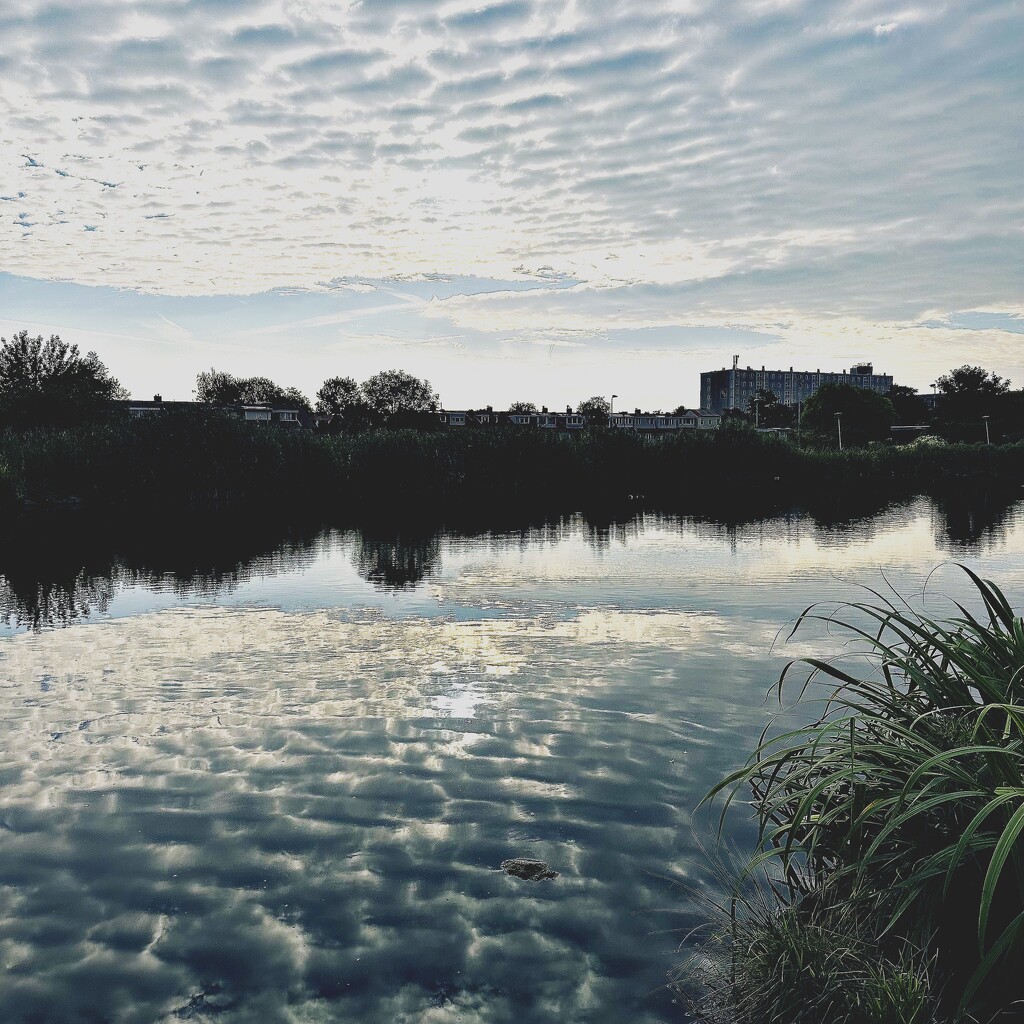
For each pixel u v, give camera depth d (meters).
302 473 34.91
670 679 7.45
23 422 42.34
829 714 6.33
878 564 14.79
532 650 8.65
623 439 42.22
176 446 31.42
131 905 3.86
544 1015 3.08
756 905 3.70
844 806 3.37
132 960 3.45
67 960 3.46
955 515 25.44
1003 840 2.54
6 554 17.08
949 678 3.71
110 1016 3.11
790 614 10.38
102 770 5.45
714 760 5.50
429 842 4.43
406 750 5.76
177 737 6.06
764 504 30.70
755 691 7.04
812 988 2.91
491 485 37.75
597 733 6.05
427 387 98.50
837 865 3.58
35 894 3.96
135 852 4.36
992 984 2.85
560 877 4.05
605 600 11.53
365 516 26.27
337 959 3.45
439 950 3.50
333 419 82.62
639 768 5.38
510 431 39.16
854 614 10.23
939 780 3.04
